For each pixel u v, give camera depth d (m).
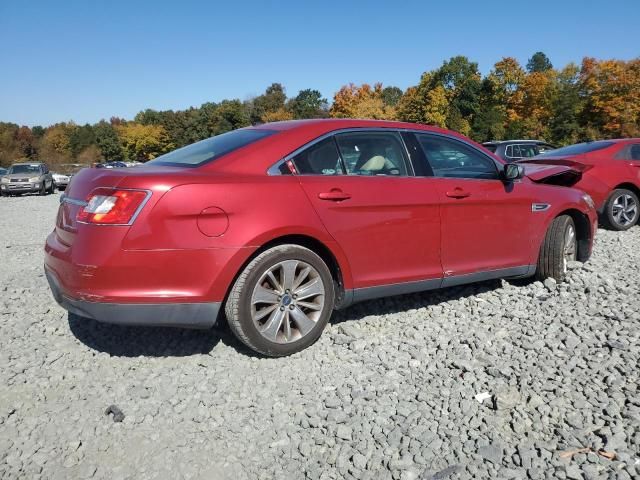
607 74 59.09
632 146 8.48
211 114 83.75
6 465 2.63
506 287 4.99
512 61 68.06
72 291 3.35
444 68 71.25
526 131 64.56
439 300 4.79
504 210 4.64
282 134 3.85
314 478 2.53
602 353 3.55
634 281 5.07
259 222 3.46
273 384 3.34
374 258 3.96
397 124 4.35
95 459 2.69
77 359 3.72
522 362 3.51
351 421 2.93
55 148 87.31
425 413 2.99
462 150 4.62
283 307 3.63
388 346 3.86
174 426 2.94
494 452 2.61
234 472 2.59
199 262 3.33
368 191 3.92
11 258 7.32
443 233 4.28
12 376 3.48
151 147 86.12
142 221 3.23
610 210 8.14
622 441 2.62
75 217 3.45
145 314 3.29
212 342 3.91
